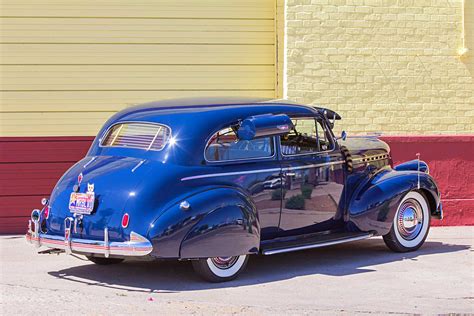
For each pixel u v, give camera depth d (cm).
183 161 773
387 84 1212
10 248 998
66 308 685
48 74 1166
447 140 1161
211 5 1195
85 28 1173
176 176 761
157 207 741
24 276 825
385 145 988
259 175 823
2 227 1098
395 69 1215
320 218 888
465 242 1037
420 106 1224
